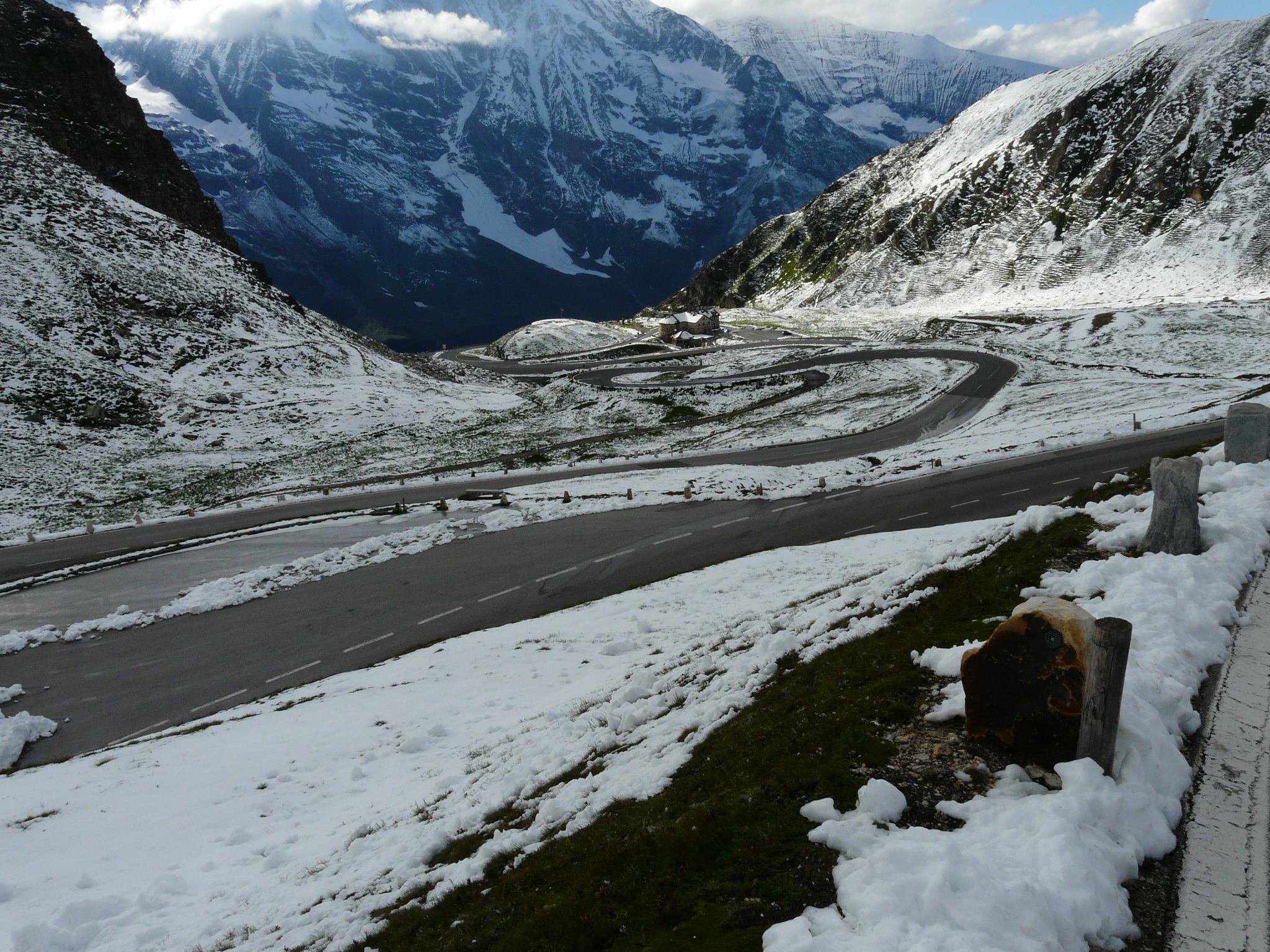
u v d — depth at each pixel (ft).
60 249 265.54
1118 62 640.99
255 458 206.69
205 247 327.26
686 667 50.80
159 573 108.27
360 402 259.60
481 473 174.09
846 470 138.72
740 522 108.78
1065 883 18.76
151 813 48.08
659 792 30.32
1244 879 20.10
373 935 27.99
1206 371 208.13
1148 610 33.04
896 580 52.24
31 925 34.68
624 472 157.89
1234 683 28.66
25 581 106.52
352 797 46.98
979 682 26.08
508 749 46.50
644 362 350.64
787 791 25.55
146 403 227.20
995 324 353.72
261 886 37.19
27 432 197.98
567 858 26.99
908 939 17.17
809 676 37.93
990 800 23.00
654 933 20.85
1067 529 48.98
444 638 79.00
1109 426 140.05
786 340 400.88
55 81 342.23
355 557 107.65
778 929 18.62
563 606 84.07
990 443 146.30
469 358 541.75
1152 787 22.58
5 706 72.23
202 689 73.05
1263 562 38.81
